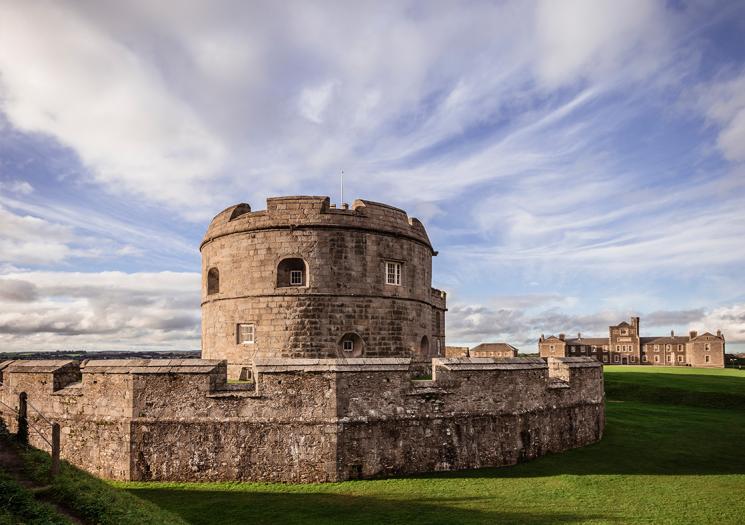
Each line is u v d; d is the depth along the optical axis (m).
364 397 19.95
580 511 16.14
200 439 19.45
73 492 13.29
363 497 17.45
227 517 15.54
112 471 19.77
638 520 15.36
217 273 29.42
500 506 16.59
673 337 143.62
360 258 26.66
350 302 26.27
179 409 19.66
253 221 26.77
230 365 26.67
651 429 30.44
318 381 19.72
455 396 21.25
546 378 24.39
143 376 19.84
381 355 26.64
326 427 19.39
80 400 20.81
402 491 18.09
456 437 20.98
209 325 28.61
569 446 25.03
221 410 19.61
